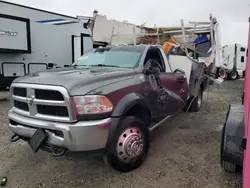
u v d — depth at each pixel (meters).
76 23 12.45
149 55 4.38
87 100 2.81
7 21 9.15
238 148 2.96
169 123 5.91
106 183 3.10
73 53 12.46
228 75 22.52
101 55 4.57
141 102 3.50
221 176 3.23
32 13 10.48
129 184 3.06
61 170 3.47
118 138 3.11
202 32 7.32
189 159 3.77
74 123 2.79
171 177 3.22
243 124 3.05
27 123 3.05
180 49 6.29
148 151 3.80
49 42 11.34
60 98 2.83
